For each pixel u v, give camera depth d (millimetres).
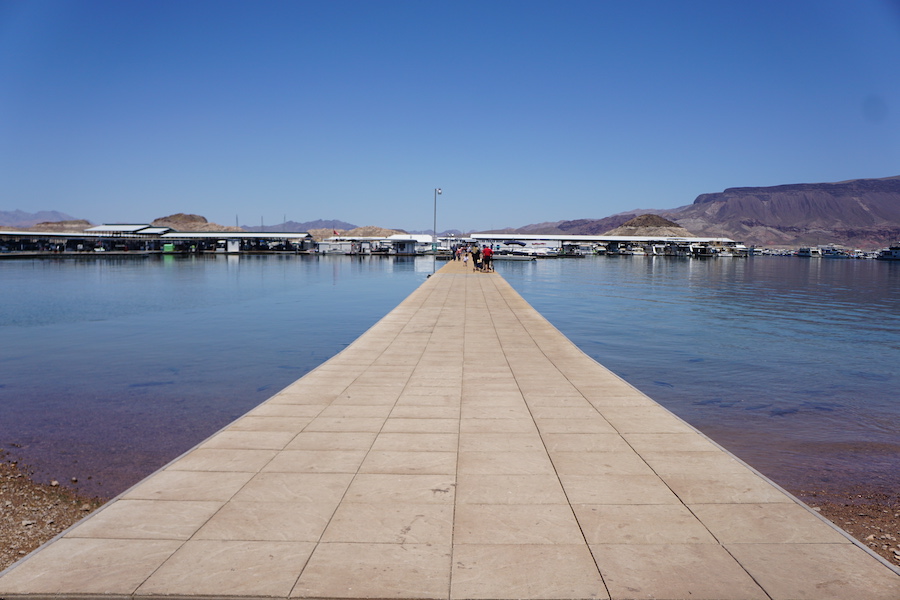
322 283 41625
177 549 3250
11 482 6586
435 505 3848
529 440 5270
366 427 5672
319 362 14188
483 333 12336
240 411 9742
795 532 3492
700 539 3400
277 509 3777
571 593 2852
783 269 92438
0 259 73438
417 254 102812
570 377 8078
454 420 5930
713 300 35781
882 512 6023
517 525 3559
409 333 12328
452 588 2879
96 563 3111
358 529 3494
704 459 4766
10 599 2828
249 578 2963
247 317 23312
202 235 112875
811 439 8836
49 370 13141
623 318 25734
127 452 7660
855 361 16203
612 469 4531
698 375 13805
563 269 72625
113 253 90125
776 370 14617
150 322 21750
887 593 2875
